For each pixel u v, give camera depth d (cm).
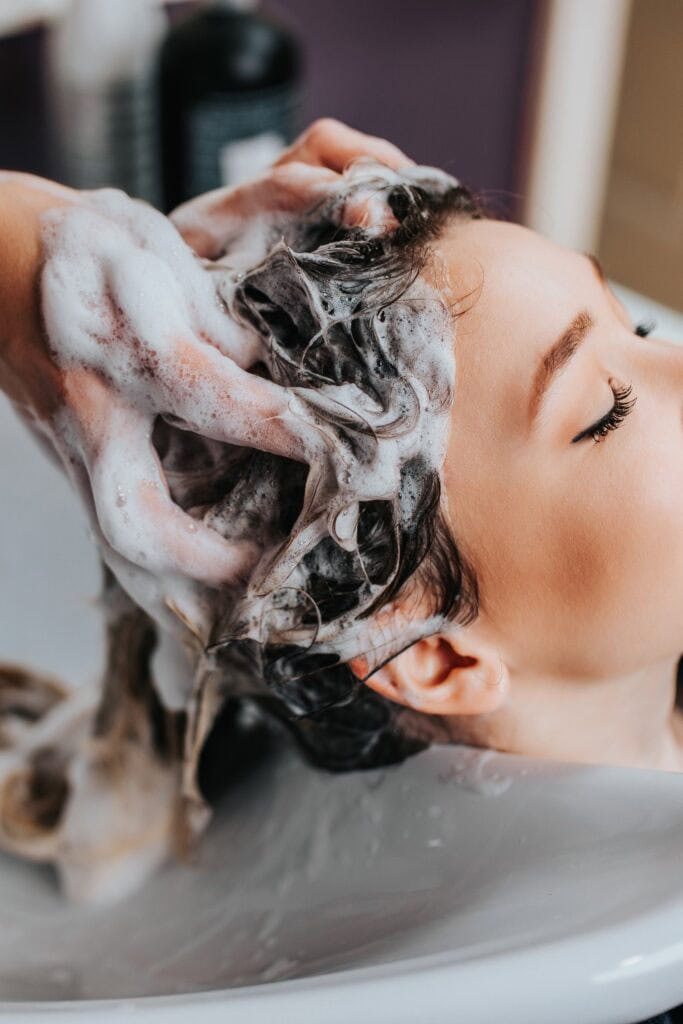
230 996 57
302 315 71
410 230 75
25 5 134
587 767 75
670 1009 63
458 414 71
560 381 70
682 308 200
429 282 72
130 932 90
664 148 184
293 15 151
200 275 71
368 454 67
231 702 96
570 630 75
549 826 73
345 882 82
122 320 67
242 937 83
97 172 140
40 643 127
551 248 76
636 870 63
